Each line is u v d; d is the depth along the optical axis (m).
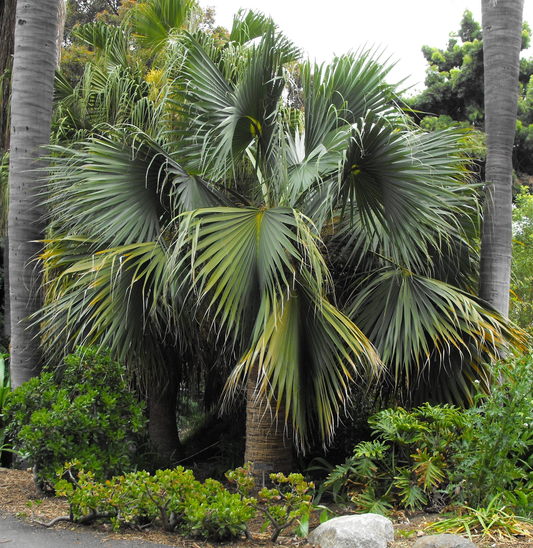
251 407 4.34
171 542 2.80
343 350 3.60
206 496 2.91
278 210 4.06
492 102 5.11
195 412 7.79
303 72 4.72
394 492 3.81
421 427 3.61
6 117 8.05
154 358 4.79
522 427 3.21
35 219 5.00
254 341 3.63
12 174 4.98
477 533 2.92
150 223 4.50
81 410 3.50
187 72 4.57
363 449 3.75
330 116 4.74
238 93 4.38
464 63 15.91
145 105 6.19
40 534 2.77
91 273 4.20
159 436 6.29
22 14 5.01
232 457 5.67
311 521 3.60
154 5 6.80
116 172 4.36
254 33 6.02
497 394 3.28
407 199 4.01
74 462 3.27
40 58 5.03
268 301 3.64
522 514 3.07
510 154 5.10
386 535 2.85
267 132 4.79
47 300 5.09
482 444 3.30
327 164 4.59
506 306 5.00
